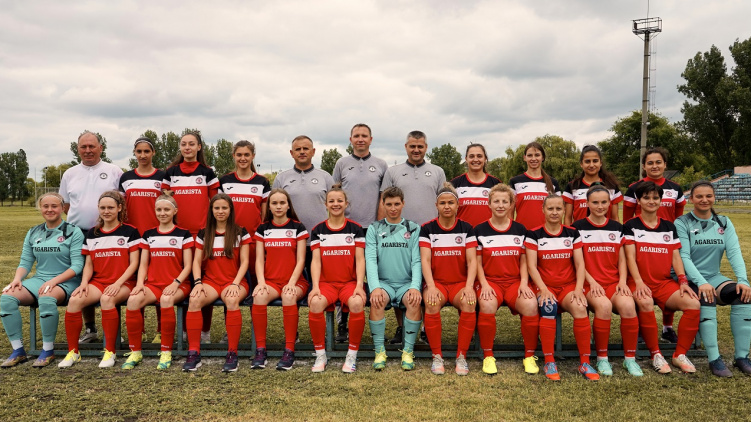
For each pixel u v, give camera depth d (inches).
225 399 140.3
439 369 161.5
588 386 149.3
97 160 208.5
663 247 175.5
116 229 184.2
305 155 206.8
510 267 177.8
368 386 150.3
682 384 150.6
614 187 206.7
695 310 162.4
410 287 172.7
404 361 167.2
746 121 1720.0
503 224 179.8
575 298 164.9
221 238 183.5
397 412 130.6
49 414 130.7
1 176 3120.1
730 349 183.6
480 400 138.6
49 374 162.4
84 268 183.9
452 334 212.4
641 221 177.6
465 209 205.6
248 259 187.0
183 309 193.3
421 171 208.5
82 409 134.1
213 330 219.5
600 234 175.5
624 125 1882.4
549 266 175.6
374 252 181.8
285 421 125.6
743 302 162.7
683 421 124.7
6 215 1366.9
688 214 182.2
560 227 176.7
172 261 183.2
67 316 172.2
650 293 166.6
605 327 162.2
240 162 201.8
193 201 201.8
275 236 184.7
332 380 155.8
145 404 136.9
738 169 1750.7
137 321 170.6
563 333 215.2
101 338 207.6
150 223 202.4
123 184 203.0
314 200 208.7
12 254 476.1
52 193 187.5
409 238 181.9
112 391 146.9
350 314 167.3
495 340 202.1
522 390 146.3
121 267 183.8
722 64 1769.2
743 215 1012.5
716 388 147.4
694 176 1688.0
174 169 204.7
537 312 164.6
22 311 246.4
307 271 199.6
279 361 172.1
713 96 1795.0
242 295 177.0
